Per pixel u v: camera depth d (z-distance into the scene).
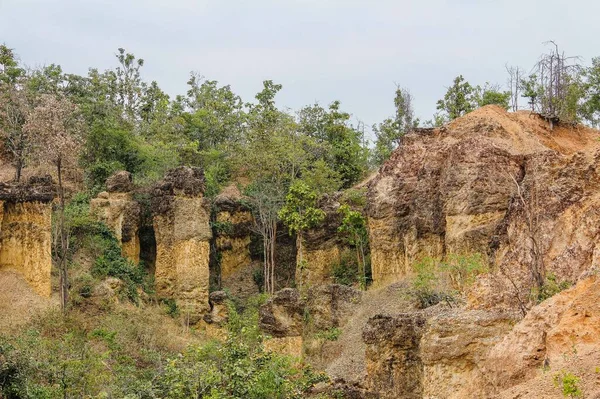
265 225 57.25
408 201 46.66
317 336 42.28
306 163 62.22
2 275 43.78
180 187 53.56
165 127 71.56
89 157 60.53
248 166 62.97
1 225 44.28
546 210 32.44
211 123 76.88
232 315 48.41
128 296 49.62
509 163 40.50
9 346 33.19
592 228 28.02
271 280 56.66
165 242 53.56
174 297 52.53
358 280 50.56
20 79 67.81
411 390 30.41
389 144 73.75
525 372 20.44
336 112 72.75
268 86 80.44
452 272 37.38
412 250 44.62
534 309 21.64
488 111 48.09
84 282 47.34
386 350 31.11
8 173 58.22
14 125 57.84
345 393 32.72
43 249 44.91
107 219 53.47
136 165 61.75
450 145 45.06
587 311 19.84
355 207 54.66
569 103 55.44
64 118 54.75
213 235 57.75
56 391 31.45
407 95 73.69
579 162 33.09
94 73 77.31
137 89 82.75
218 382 26.94
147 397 28.66
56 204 52.81
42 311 43.03
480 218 40.03
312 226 53.72
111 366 36.78
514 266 29.73
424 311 32.38
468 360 25.22
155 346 43.41
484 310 26.55
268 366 28.31
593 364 18.06
